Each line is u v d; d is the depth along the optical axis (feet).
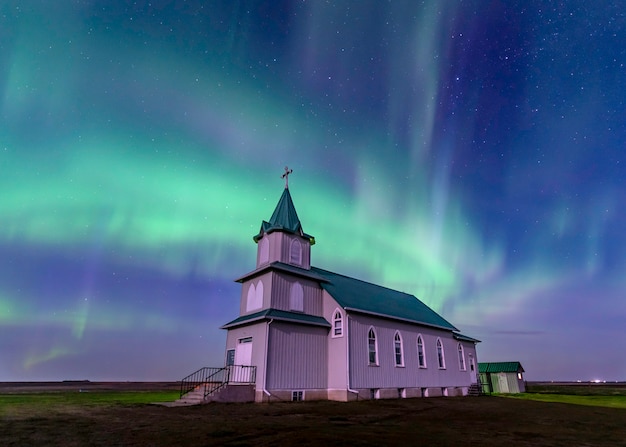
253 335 72.54
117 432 36.22
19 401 70.28
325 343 78.64
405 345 90.68
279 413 52.34
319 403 66.74
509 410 64.64
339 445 31.45
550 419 53.06
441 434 38.81
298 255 87.35
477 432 40.73
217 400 61.82
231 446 30.50
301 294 80.74
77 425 40.37
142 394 99.86
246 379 69.77
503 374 141.49
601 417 56.34
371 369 78.89
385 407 64.18
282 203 93.35
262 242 89.20
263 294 77.51
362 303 85.10
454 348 108.27
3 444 30.81
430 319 102.83
